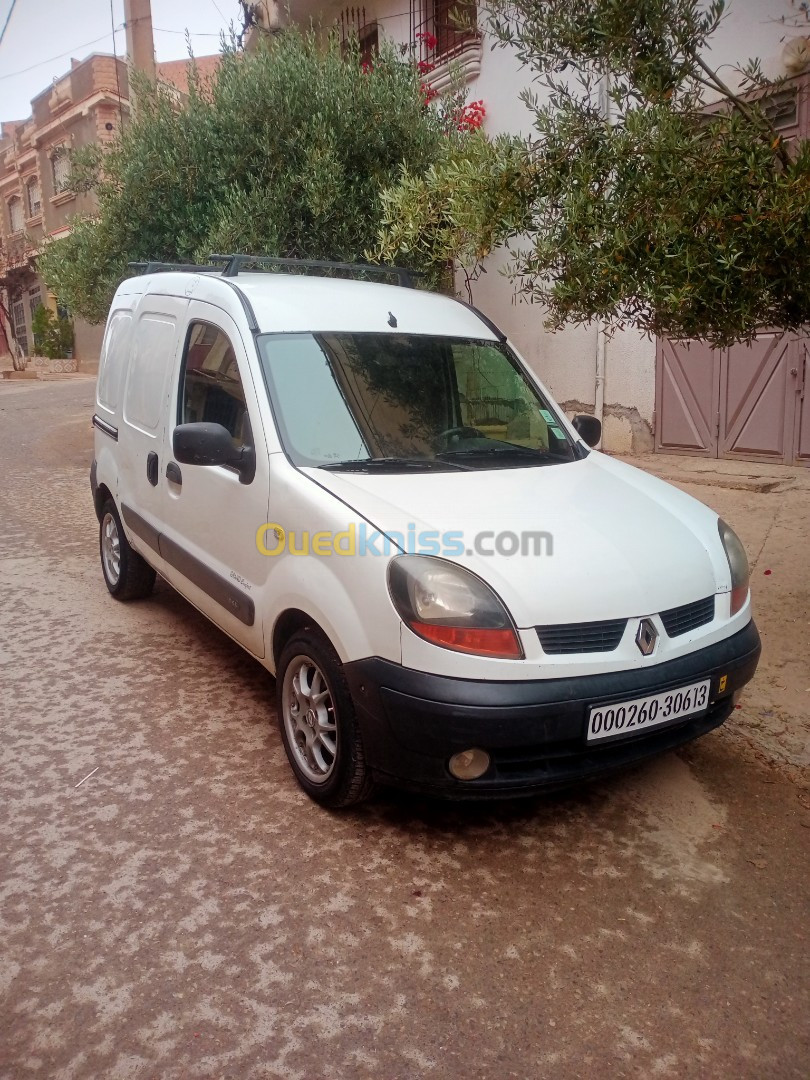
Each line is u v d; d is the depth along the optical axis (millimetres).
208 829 3184
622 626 2924
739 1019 2367
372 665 2879
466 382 4102
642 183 3609
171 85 9258
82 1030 2287
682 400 8602
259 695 4348
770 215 3307
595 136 3971
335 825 3223
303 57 8055
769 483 7320
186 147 8438
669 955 2600
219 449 3521
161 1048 2234
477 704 2719
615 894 2871
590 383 9336
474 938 2650
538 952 2600
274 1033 2285
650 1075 2188
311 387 3709
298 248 8133
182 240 8430
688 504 3688
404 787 2939
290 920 2711
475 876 2949
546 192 4023
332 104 7898
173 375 4445
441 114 8812
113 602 5773
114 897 2803
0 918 2699
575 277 3824
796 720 3977
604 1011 2383
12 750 3756
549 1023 2338
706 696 3090
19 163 27891
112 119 23156
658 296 3561
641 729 2926
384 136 8055
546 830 3229
